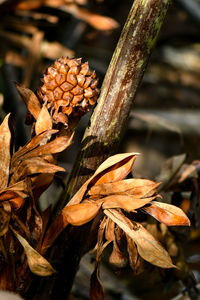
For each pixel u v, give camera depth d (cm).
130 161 83
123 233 84
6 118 81
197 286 113
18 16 174
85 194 83
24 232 82
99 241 84
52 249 86
